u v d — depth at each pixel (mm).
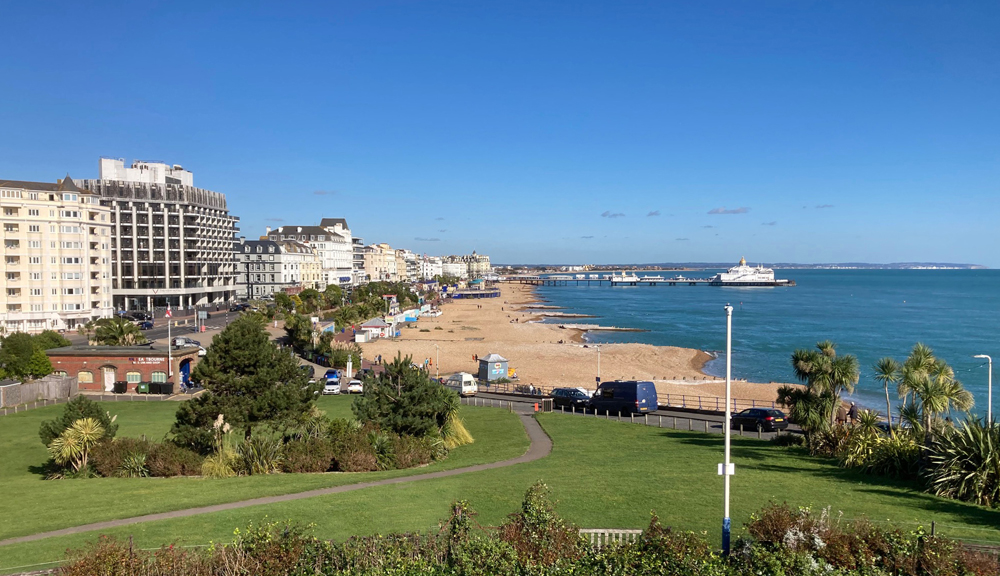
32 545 19219
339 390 66188
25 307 104000
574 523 19469
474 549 15211
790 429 44219
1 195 102188
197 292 158625
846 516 20734
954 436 25203
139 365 64438
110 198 143125
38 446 39781
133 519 22312
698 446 37625
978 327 148500
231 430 35094
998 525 19891
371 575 14320
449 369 91188
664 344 127562
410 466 32719
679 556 14711
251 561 14828
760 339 132000
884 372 35688
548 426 45750
